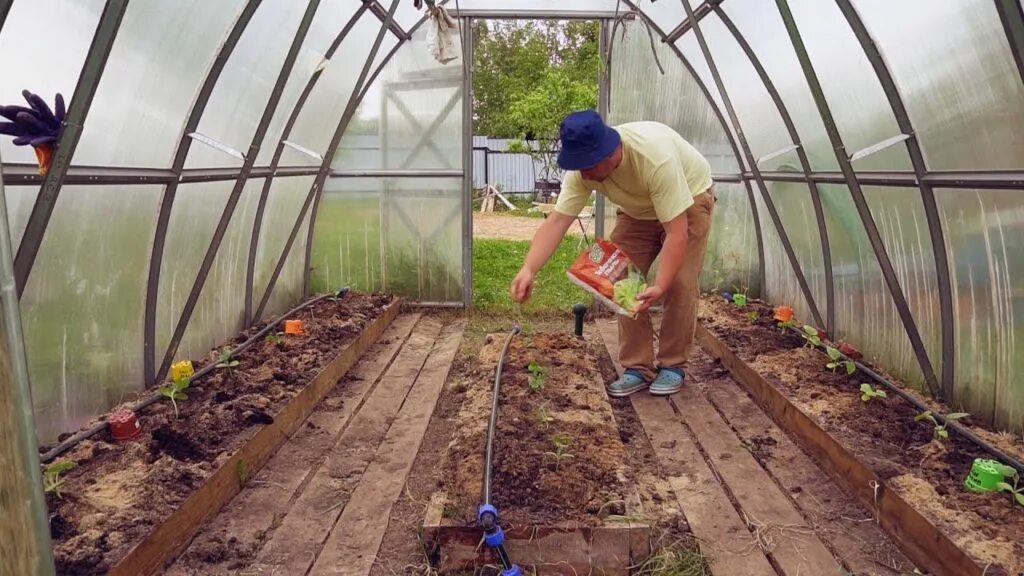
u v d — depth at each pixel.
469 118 5.81
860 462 2.77
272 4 3.68
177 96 3.26
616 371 4.53
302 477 3.03
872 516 2.68
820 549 2.48
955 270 3.26
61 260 2.90
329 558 2.44
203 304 4.20
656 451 3.31
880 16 3.10
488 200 15.58
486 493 2.46
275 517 2.70
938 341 3.46
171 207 3.45
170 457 2.74
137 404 3.30
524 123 13.46
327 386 3.97
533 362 3.80
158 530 2.29
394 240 6.06
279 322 4.88
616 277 3.18
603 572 2.35
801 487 2.95
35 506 1.40
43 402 2.88
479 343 5.16
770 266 5.64
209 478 2.64
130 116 3.00
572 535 2.33
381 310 5.48
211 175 3.77
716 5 4.38
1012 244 2.88
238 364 3.88
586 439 2.99
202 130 3.73
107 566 2.07
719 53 5.02
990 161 2.86
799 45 3.31
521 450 2.86
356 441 3.41
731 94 5.28
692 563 2.40
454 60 5.73
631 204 3.47
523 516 2.39
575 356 4.20
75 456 2.75
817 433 3.13
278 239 5.29
